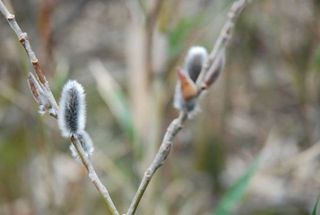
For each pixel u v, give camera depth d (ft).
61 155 3.00
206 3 3.14
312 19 3.26
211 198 3.25
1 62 3.16
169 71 2.62
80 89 1.52
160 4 2.45
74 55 4.14
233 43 3.38
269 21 3.36
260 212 3.08
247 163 3.54
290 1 3.34
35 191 2.91
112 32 4.33
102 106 3.80
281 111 3.68
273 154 3.37
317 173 3.21
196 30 2.80
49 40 2.50
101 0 4.33
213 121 3.28
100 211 3.01
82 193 2.84
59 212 2.72
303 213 3.11
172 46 2.53
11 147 3.23
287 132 3.54
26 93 2.96
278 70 3.71
